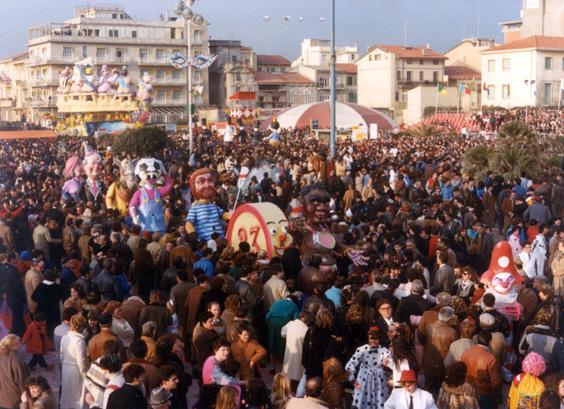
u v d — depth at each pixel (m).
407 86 89.44
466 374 8.23
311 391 7.10
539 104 76.56
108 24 89.94
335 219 16.30
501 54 79.88
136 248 13.74
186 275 11.00
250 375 8.63
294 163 27.78
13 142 45.81
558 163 28.12
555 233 14.51
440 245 12.55
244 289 10.65
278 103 89.94
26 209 16.91
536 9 87.31
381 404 8.24
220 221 16.97
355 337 8.87
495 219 20.73
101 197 20.58
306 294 11.79
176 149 39.31
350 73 93.94
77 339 8.70
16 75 98.88
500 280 10.51
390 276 11.51
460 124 64.75
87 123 63.41
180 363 8.21
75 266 12.62
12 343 8.19
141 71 90.19
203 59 34.66
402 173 23.56
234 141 47.06
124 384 7.14
